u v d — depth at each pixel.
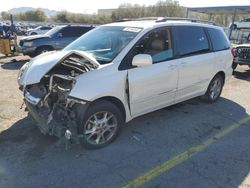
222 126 5.12
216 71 6.07
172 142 4.42
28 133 4.52
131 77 4.18
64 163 3.73
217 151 4.19
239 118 5.55
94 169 3.62
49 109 3.80
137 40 4.32
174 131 4.82
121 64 4.09
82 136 3.87
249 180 3.50
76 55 4.01
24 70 4.22
